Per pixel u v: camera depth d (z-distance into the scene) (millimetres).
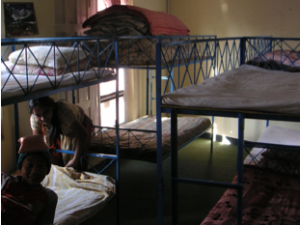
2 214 1391
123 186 3238
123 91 4199
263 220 2104
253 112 1648
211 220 2121
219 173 3570
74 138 2551
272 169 2830
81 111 2670
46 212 1562
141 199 2988
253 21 4289
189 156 4117
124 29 2941
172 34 3393
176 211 1885
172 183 1847
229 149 4398
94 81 2260
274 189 2557
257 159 3020
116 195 2432
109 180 2279
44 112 2211
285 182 2672
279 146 2314
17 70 2186
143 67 2850
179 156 4113
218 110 1706
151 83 4277
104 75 2428
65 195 2094
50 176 2297
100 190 2166
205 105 1734
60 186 2254
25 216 1437
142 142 3012
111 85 4062
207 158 4043
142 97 4543
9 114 2629
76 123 2377
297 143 3258
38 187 1518
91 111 3584
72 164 2414
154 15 3234
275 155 2871
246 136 4570
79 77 2088
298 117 1566
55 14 2994
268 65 3229
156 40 2926
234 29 4453
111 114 4121
